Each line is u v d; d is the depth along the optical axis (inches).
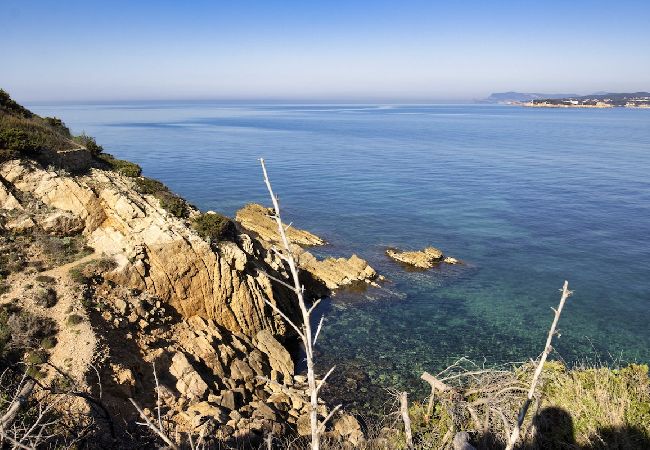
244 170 3624.5
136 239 1002.7
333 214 2399.1
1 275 856.3
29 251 936.3
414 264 1704.0
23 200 1013.2
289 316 1255.5
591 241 2000.5
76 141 1302.9
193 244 1033.5
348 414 861.2
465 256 1819.6
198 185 3034.0
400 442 453.7
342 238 2016.5
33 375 661.3
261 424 749.3
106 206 1064.8
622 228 2175.2
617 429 398.3
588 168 3782.0
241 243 1172.5
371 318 1310.3
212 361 906.1
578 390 447.8
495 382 517.7
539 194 2876.5
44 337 751.7
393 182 3248.0
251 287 1109.1
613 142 5679.1
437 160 4281.5
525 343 1191.6
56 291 850.8
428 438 440.5
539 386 463.8
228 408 796.6
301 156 4473.4
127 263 951.6
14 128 1072.2
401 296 1454.2
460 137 6525.6
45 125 1296.8
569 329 1266.0
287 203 2613.2
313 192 2908.5
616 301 1438.2
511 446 251.1
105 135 6112.2
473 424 458.9
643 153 4623.5
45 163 1092.5
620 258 1802.4
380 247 1905.8
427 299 1439.5
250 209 2170.3
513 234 2100.1
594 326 1284.4
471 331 1247.5
